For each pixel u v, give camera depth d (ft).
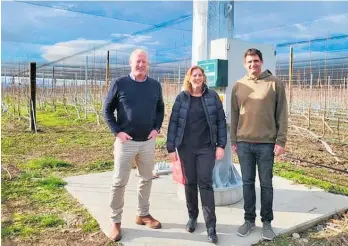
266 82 9.41
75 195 12.92
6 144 24.97
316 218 10.85
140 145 9.42
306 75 51.37
